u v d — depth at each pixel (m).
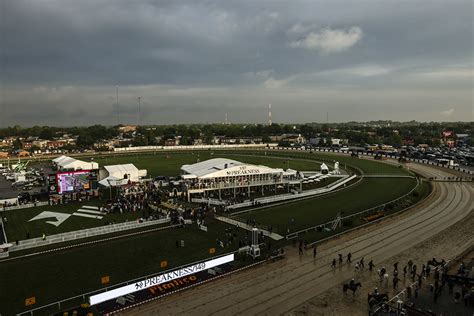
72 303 42.78
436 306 41.06
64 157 153.38
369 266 52.66
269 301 43.38
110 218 78.69
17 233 70.12
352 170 153.88
